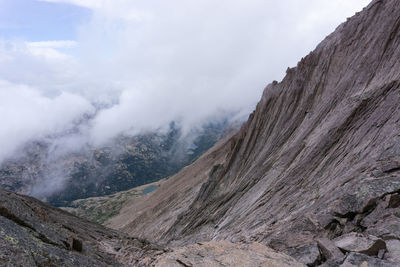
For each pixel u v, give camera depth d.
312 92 61.81
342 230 15.30
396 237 11.55
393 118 29.95
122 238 26.33
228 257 12.18
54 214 26.58
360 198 15.76
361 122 37.69
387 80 38.94
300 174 41.59
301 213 27.75
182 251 13.62
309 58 69.81
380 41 46.97
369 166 24.02
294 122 61.47
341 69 56.25
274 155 59.06
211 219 61.28
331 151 39.34
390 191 15.13
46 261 8.38
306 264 12.05
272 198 42.62
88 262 10.81
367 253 10.61
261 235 30.38
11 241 8.09
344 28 62.59
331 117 46.84
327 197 25.22
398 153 22.36
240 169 71.75
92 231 26.25
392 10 47.84
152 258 13.91
